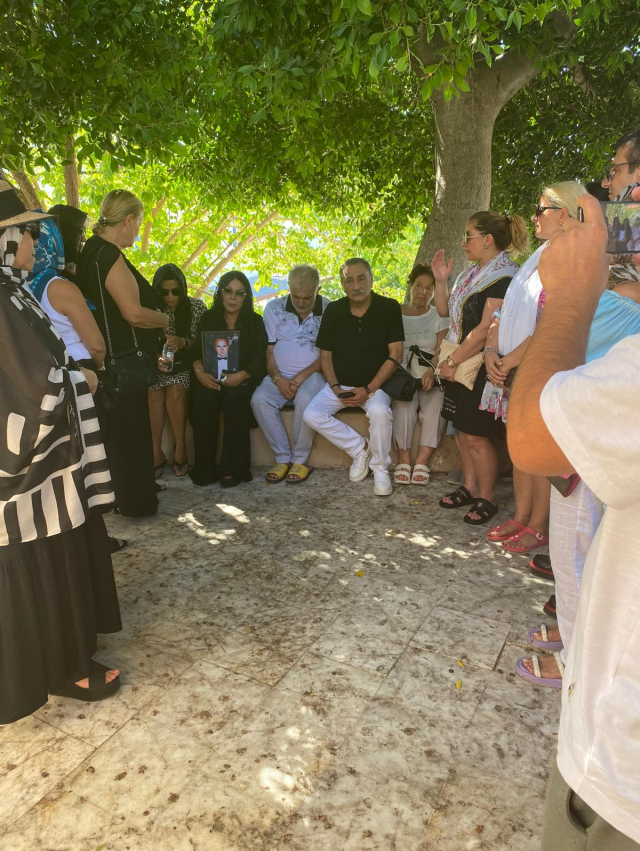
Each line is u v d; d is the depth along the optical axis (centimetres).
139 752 213
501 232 370
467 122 619
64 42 512
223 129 734
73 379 226
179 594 314
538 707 234
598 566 84
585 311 88
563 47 561
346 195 988
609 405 69
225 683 247
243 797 195
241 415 456
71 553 223
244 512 414
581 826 90
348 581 326
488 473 392
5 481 198
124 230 363
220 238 1717
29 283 293
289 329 486
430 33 416
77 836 182
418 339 477
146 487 396
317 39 475
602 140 750
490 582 324
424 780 201
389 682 248
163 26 569
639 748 78
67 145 695
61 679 225
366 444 466
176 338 459
